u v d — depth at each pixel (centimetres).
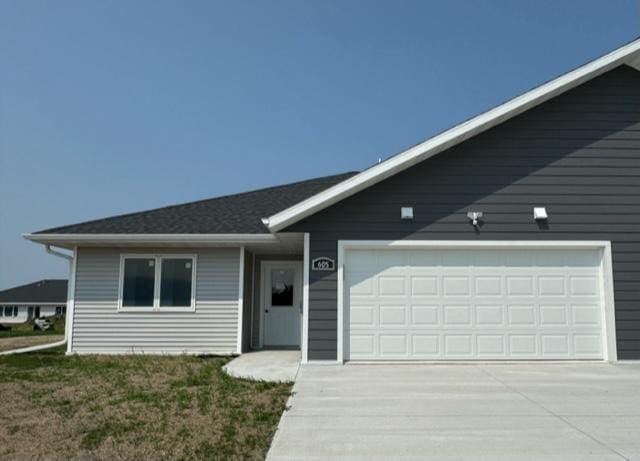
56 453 535
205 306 1273
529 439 569
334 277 1036
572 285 1048
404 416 657
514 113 1063
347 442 562
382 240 1043
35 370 1002
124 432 600
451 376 892
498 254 1053
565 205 1053
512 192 1055
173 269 1292
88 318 1272
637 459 509
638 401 725
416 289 1045
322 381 856
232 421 639
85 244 1266
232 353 1248
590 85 1088
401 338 1034
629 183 1060
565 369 955
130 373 963
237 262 1288
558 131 1072
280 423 630
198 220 1347
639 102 1086
